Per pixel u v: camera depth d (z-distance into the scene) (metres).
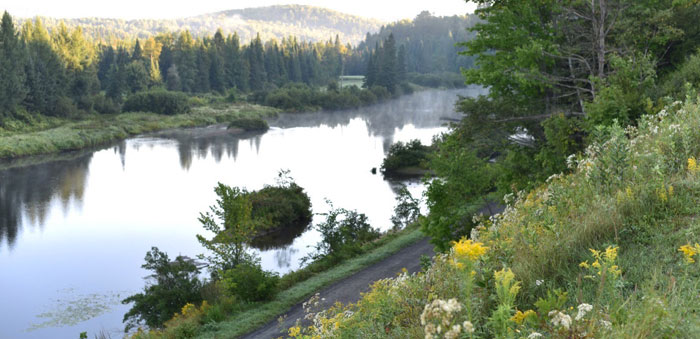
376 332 5.76
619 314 3.61
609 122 16.31
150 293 23.47
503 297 3.55
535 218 7.05
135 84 163.38
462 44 24.66
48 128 106.25
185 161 76.62
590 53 23.50
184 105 134.75
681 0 21.30
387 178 63.38
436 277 6.23
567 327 3.20
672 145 7.45
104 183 61.72
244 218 24.91
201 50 192.75
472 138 23.75
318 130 118.44
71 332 25.31
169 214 48.25
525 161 20.61
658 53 22.33
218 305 20.31
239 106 161.62
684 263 4.58
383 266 24.22
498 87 24.03
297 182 61.34
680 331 3.29
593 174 7.47
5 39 109.06
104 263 35.62
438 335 3.04
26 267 34.97
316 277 23.92
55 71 123.44
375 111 167.62
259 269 21.31
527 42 22.97
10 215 47.81
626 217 6.11
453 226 17.83
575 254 5.59
